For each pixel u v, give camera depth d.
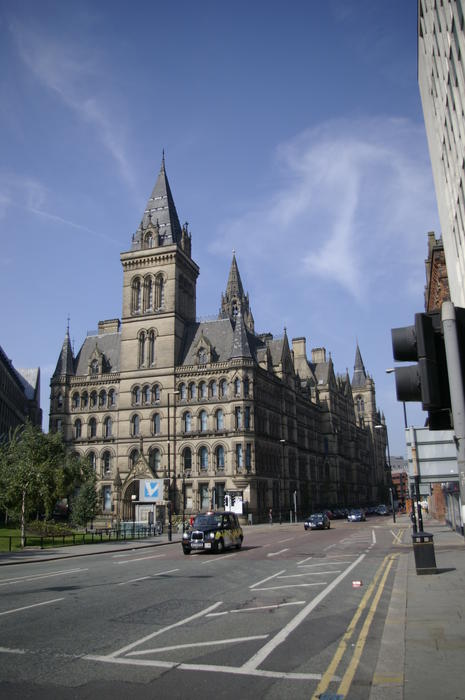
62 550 37.62
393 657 9.87
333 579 20.83
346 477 133.25
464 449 6.18
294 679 9.15
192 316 90.69
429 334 6.64
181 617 14.20
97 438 84.00
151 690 8.73
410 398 6.84
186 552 33.75
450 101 27.73
